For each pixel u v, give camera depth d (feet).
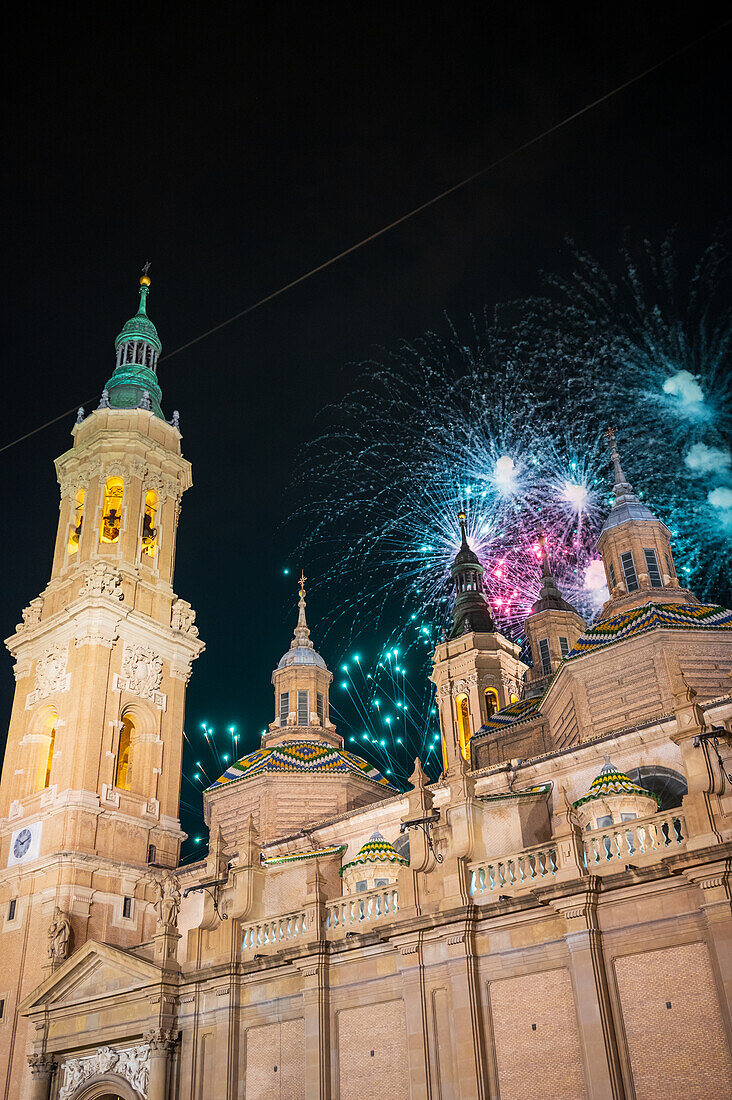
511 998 85.61
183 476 192.24
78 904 142.20
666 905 80.07
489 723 173.47
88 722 154.71
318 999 97.45
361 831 145.69
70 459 187.42
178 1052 107.96
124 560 172.86
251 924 109.40
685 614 143.33
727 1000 73.41
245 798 184.44
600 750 125.59
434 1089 86.07
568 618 197.98
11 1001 136.98
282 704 212.02
